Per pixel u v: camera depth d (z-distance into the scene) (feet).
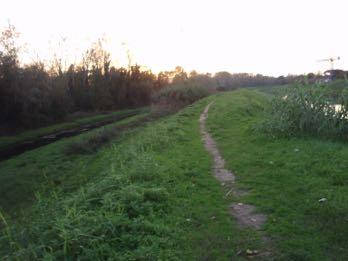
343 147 38.27
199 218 23.91
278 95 53.36
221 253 19.47
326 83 51.11
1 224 29.81
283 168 33.32
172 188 29.66
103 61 227.81
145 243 20.10
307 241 20.01
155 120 112.78
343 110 43.98
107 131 90.79
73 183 50.11
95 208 24.21
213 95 182.39
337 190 26.68
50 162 72.33
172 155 42.68
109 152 63.77
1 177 64.08
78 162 66.64
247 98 135.13
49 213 23.98
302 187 27.89
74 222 20.95
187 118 85.40
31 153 85.66
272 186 29.25
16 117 133.18
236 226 22.57
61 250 18.54
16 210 44.52
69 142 90.89
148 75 253.85
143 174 31.48
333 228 21.18
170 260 18.70
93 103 205.05
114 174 32.04
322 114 45.24
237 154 41.19
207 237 21.25
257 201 26.22
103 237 19.76
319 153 36.32
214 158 40.98
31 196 50.83
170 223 23.13
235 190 29.30
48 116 151.02
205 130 64.90
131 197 25.31
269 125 49.70
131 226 21.59
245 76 335.88
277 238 20.65
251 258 18.89
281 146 41.73
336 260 18.17
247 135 52.49
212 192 29.09
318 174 30.58
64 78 186.80
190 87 170.60
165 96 161.58
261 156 38.60
